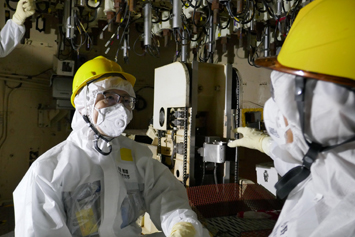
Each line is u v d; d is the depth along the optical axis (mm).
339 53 519
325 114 531
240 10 2307
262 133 1068
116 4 2432
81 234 1149
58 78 3248
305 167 644
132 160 1341
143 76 4031
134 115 3994
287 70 566
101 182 1199
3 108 3180
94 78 1206
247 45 2949
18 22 2393
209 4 2439
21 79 3289
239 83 1809
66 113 3561
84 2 2527
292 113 579
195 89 1714
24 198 1088
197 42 3459
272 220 1359
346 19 539
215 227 1284
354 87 504
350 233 509
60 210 1074
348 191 554
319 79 520
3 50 2432
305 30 577
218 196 1524
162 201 1282
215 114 1881
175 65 1797
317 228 551
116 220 1198
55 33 3479
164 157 2041
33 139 3426
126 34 2766
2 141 3188
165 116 1911
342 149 579
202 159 1828
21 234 1041
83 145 1211
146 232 1887
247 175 2375
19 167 3328
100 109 1181
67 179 1130
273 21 2699
